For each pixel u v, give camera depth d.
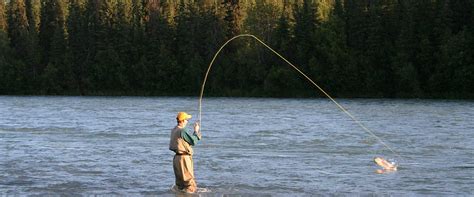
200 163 19.53
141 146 24.05
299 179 16.78
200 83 89.75
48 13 98.19
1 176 17.36
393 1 81.44
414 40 79.00
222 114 42.38
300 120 36.31
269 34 87.31
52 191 15.36
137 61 93.31
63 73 94.12
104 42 93.75
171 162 19.86
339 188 15.57
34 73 94.56
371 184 16.06
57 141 25.89
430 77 76.62
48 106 55.03
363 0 82.69
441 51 76.62
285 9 86.75
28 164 19.50
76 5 95.81
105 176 17.34
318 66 82.44
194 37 91.19
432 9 78.75
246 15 89.50
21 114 43.03
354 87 81.50
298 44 84.94
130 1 95.19
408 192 15.08
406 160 20.05
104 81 94.19
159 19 92.56
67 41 95.06
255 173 17.70
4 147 23.77
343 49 82.69
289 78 82.56
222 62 89.06
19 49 95.88
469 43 75.62
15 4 97.94
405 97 78.38
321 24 84.06
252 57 86.69
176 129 15.24
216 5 92.25
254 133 28.58
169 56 91.69
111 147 23.72
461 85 75.38
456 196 14.64
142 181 16.59
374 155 21.25
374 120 35.97
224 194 14.95
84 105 57.16
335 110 46.94
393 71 80.06
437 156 20.88
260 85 86.81
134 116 40.53
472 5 77.50
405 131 29.14
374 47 81.19
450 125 32.16
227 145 24.08
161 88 92.00
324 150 22.61
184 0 92.50
